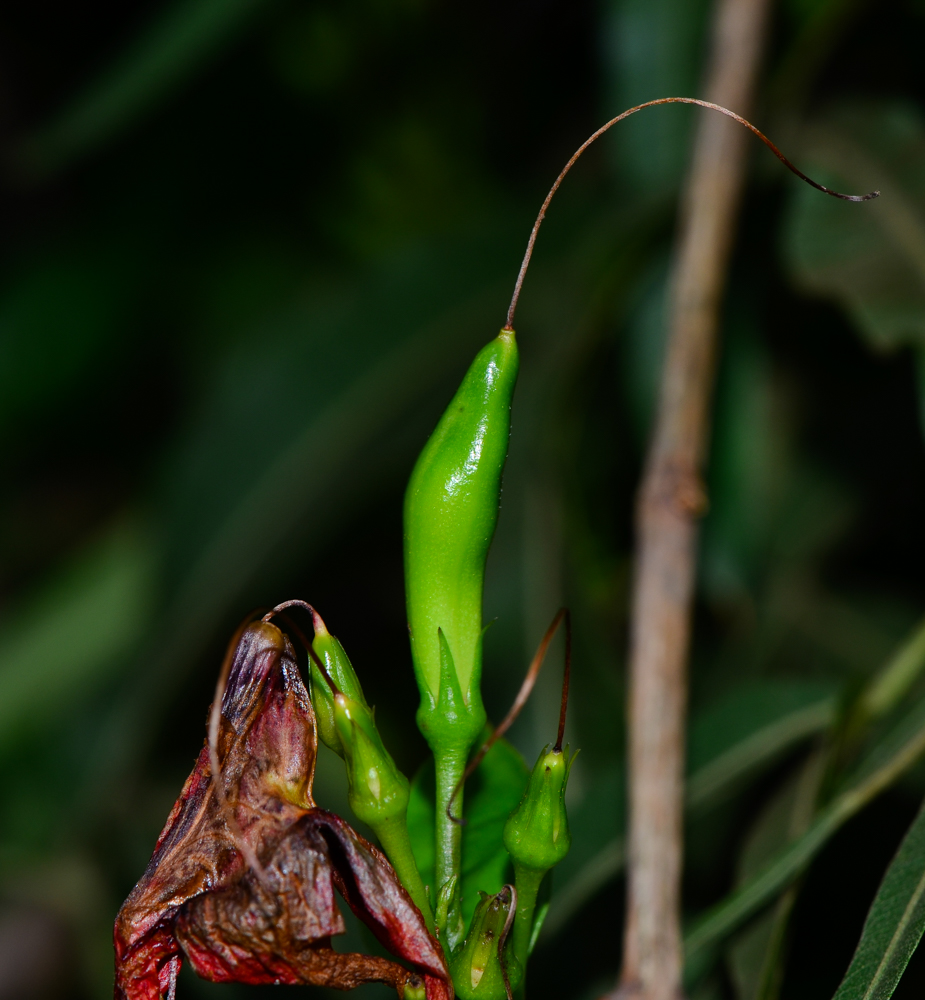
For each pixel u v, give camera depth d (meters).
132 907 0.30
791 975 0.38
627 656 0.47
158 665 0.44
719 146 0.41
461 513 0.30
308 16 0.56
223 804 0.30
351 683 0.30
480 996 0.30
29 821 0.53
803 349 0.46
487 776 0.31
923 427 0.36
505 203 0.47
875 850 0.38
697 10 0.47
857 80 0.47
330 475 0.44
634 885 0.33
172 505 0.45
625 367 0.47
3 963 0.50
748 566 0.43
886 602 0.44
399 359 0.45
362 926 0.31
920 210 0.38
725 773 0.36
